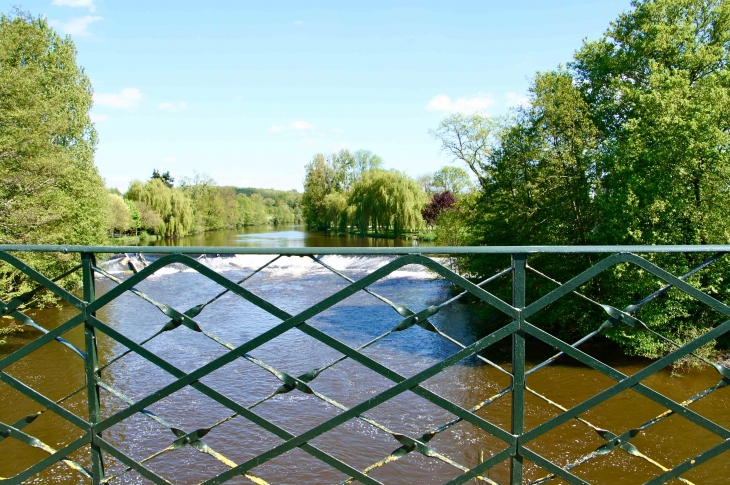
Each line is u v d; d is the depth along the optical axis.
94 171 26.56
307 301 23.16
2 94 16.67
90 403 2.19
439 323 19.67
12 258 2.11
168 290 25.73
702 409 11.88
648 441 10.49
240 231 87.56
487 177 26.62
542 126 18.02
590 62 21.00
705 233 14.16
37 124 17.33
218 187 87.81
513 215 19.67
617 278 14.97
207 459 9.91
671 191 14.41
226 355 2.10
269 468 9.62
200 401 12.37
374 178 49.62
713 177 14.23
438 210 50.91
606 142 16.48
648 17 18.58
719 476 9.25
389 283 27.98
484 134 28.25
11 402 12.48
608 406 12.13
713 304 2.00
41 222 17.44
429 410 11.86
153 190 64.25
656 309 14.44
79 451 10.20
